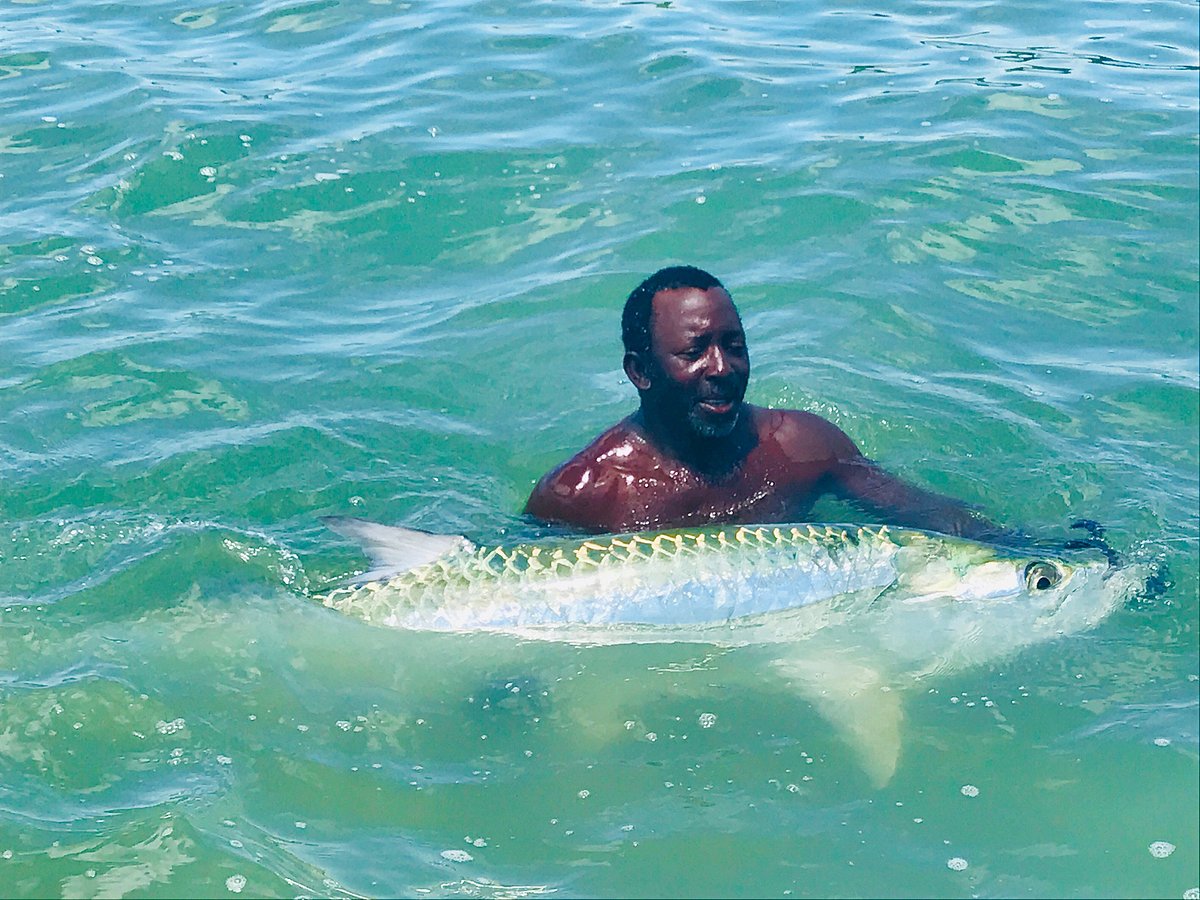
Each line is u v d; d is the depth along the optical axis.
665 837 6.57
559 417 9.95
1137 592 8.09
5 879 6.23
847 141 13.73
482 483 9.23
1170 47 16.06
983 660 7.74
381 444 9.57
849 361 10.52
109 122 13.73
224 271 11.60
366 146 13.45
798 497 8.50
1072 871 6.38
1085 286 11.58
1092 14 17.16
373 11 16.92
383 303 11.30
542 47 15.96
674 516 8.25
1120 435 9.77
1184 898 6.23
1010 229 12.33
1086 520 8.66
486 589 7.59
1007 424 9.78
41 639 7.72
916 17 17.08
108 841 6.45
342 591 7.84
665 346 7.94
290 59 15.57
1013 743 7.17
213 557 8.27
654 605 7.55
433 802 6.79
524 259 11.91
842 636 7.72
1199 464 9.48
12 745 7.01
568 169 13.21
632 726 7.31
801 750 7.14
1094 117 14.24
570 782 6.94
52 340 10.54
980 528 8.45
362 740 7.16
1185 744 7.10
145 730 7.15
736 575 7.61
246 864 6.34
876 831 6.61
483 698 7.44
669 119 14.21
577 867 6.40
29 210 12.29
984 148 13.58
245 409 9.84
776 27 16.78
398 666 7.56
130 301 11.09
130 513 8.74
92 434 9.52
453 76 15.09
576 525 8.30
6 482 8.97
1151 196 12.78
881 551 7.83
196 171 12.92
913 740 7.22
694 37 16.28
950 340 10.86
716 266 11.80
